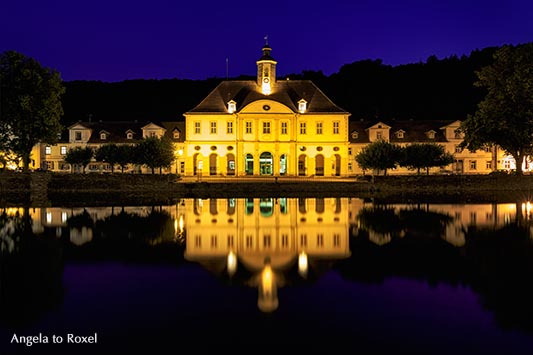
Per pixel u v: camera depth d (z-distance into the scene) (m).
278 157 87.06
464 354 13.09
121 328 14.83
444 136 94.12
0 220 36.72
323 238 28.73
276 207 46.69
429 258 23.30
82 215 40.00
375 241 27.62
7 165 83.12
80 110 164.12
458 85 159.12
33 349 13.43
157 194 64.56
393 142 93.25
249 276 20.31
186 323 15.16
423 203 50.41
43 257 23.62
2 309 16.33
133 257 23.64
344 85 168.38
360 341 13.88
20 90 68.56
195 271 21.08
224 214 40.69
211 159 88.81
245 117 86.75
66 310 16.28
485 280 19.38
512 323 15.03
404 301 17.03
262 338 14.09
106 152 78.56
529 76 68.44
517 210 43.09
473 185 71.44
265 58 91.06
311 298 17.44
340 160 87.81
